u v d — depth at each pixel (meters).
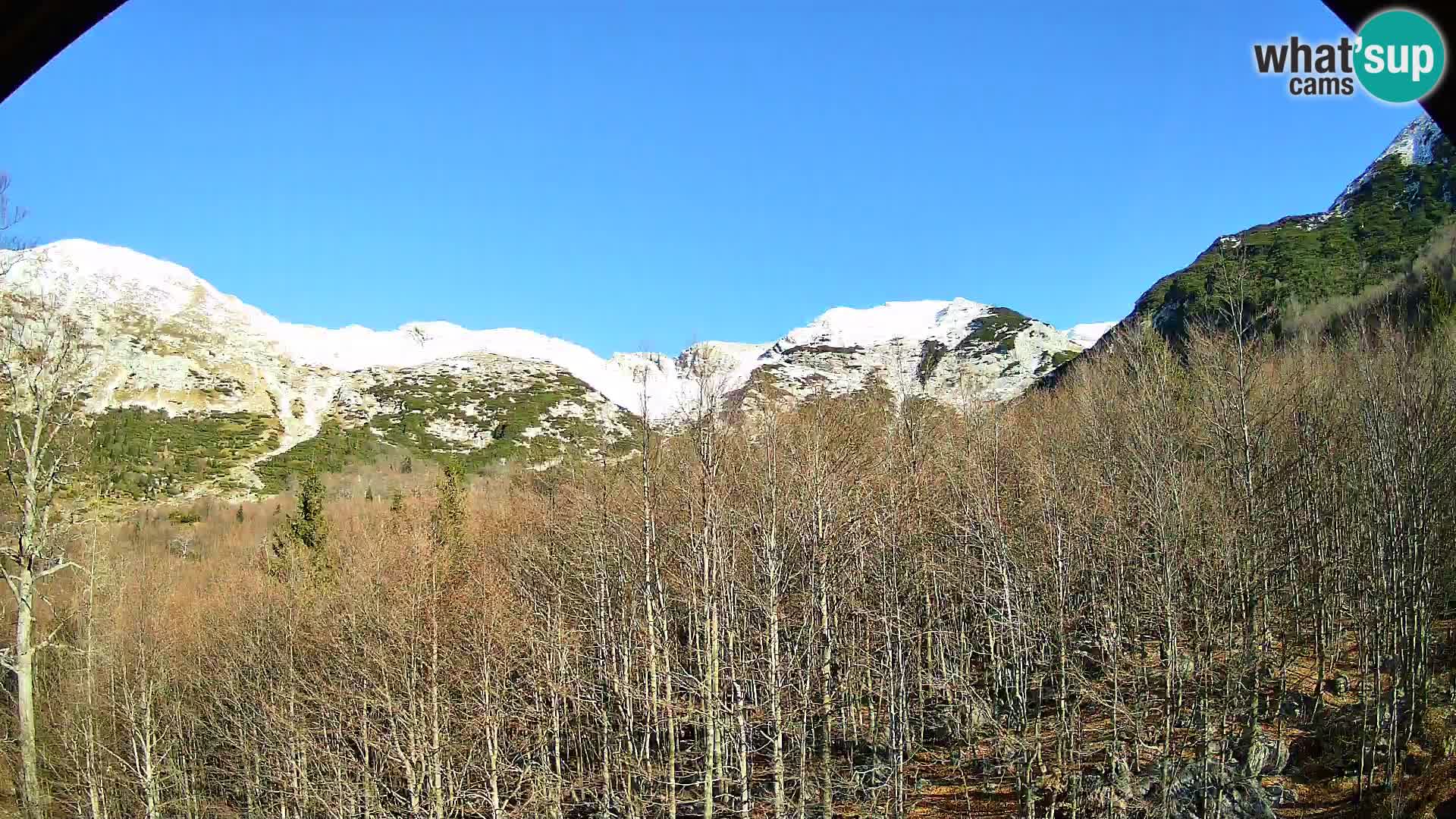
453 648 33.75
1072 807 25.22
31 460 28.44
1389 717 25.28
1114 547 29.73
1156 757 26.89
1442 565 27.98
